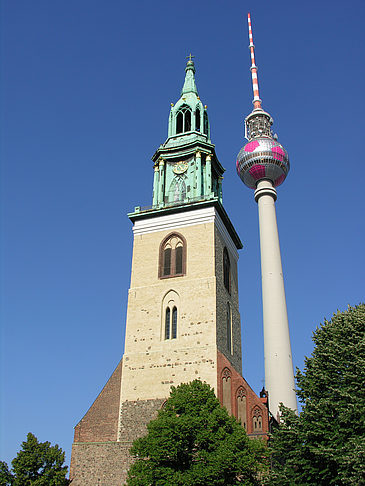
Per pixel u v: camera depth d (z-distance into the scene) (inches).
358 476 1326.3
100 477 1910.7
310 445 1510.8
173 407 1657.2
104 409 2066.9
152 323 2183.8
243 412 1914.4
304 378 1722.4
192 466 1507.1
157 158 2657.5
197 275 2219.5
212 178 2655.0
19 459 1916.8
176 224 2384.4
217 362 2000.5
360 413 1454.2
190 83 2908.5
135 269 2348.7
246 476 1557.6
